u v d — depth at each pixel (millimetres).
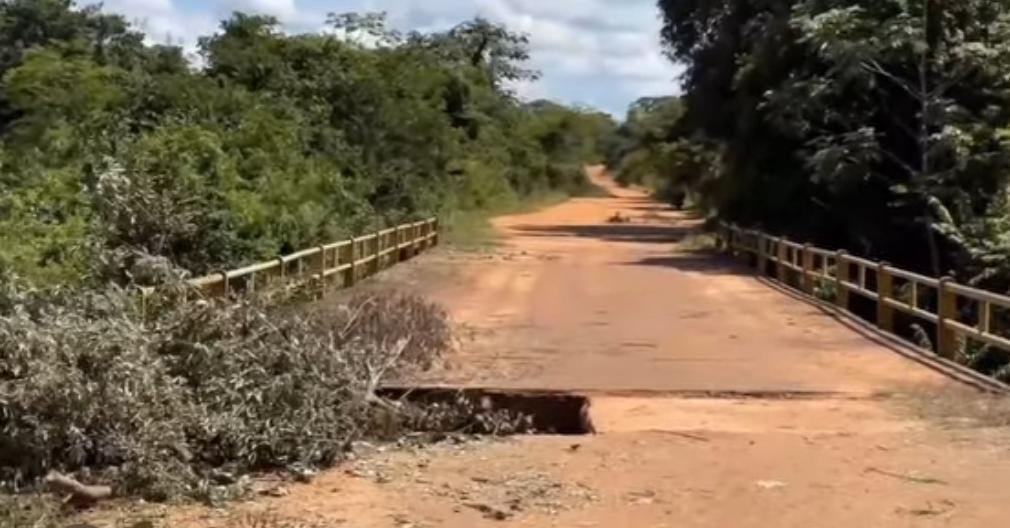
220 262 17859
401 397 12289
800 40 31734
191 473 8617
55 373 8586
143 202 16938
